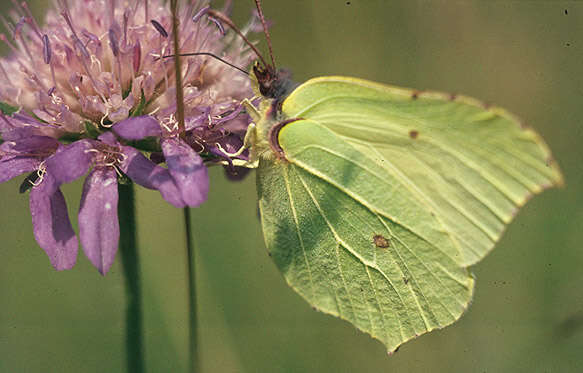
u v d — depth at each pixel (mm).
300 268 160
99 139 149
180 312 175
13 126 152
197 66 158
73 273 177
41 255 178
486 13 192
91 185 150
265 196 158
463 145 153
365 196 159
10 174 150
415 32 193
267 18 191
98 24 158
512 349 180
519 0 192
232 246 183
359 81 155
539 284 183
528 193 151
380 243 159
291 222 159
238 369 178
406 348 180
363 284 160
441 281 158
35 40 158
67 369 175
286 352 180
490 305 183
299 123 157
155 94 157
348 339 180
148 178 149
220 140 159
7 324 176
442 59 193
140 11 160
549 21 193
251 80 160
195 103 158
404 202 158
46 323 176
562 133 192
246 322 180
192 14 160
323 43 192
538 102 193
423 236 158
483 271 184
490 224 154
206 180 149
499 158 152
